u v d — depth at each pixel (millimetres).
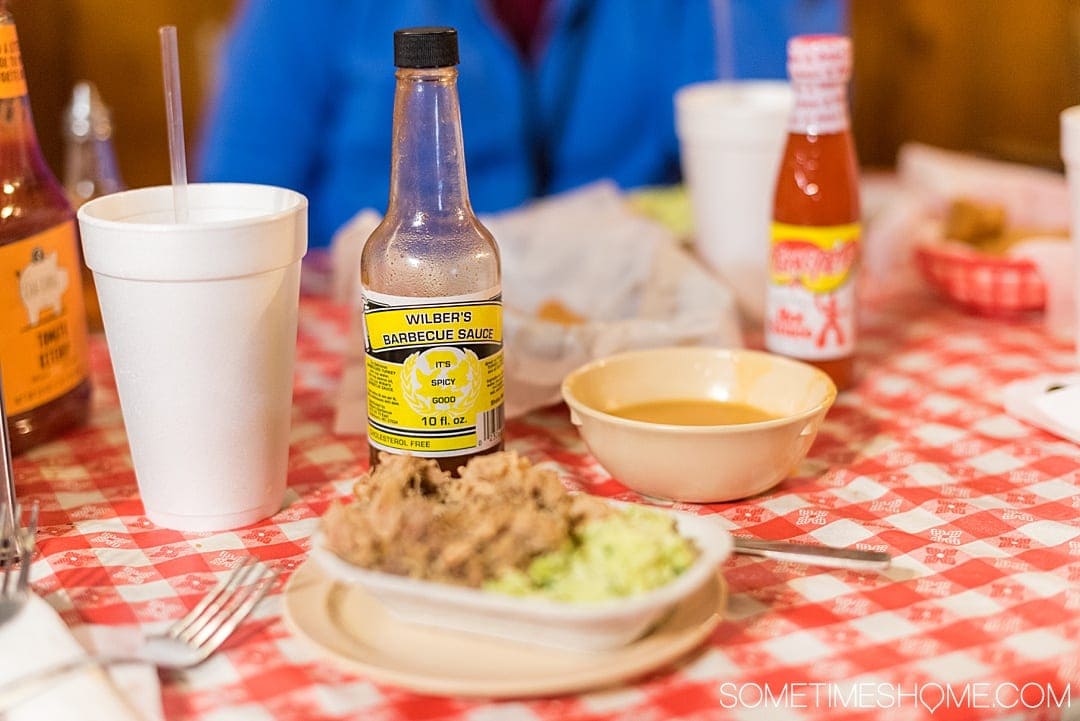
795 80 932
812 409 749
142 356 707
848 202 938
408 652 574
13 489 720
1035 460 848
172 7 2055
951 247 1196
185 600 657
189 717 547
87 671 545
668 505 782
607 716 542
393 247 729
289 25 1859
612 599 543
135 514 780
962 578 667
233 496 746
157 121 2107
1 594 621
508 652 573
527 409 921
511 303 1105
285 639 614
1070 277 1124
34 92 1984
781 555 678
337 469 856
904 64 2256
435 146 724
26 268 852
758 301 1169
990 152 1536
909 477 821
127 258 679
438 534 581
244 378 721
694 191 1195
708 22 1970
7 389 853
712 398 867
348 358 1006
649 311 1065
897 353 1093
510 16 1910
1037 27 2174
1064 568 678
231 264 687
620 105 1956
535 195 1947
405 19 1826
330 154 1938
